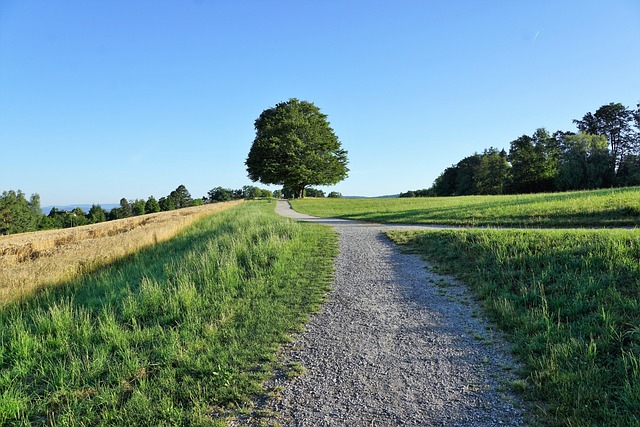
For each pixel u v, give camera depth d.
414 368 5.55
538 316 6.63
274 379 5.39
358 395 4.92
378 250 13.59
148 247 17.56
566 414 4.25
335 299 8.73
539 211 18.58
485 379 5.16
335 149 61.69
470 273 9.66
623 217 15.89
